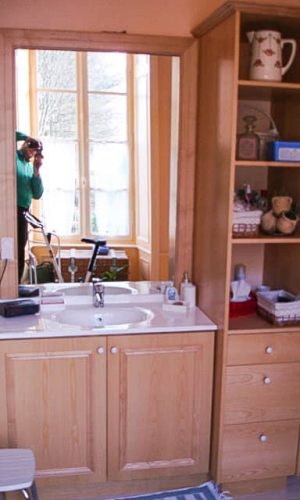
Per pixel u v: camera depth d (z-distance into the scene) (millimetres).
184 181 2395
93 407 2092
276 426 2213
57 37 2199
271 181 2471
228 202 1999
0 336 1964
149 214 2473
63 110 2338
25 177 2330
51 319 2166
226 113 1990
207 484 2287
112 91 2363
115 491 2230
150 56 2326
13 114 2219
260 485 2291
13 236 2303
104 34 2230
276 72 2029
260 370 2150
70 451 2115
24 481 1690
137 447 2170
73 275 2457
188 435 2205
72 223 2432
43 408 2059
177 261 2457
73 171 2396
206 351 2150
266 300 2264
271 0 2258
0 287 2330
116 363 2074
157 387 2133
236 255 2529
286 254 2383
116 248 2484
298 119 2262
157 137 2404
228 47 1954
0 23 2172
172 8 2277
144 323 2135
